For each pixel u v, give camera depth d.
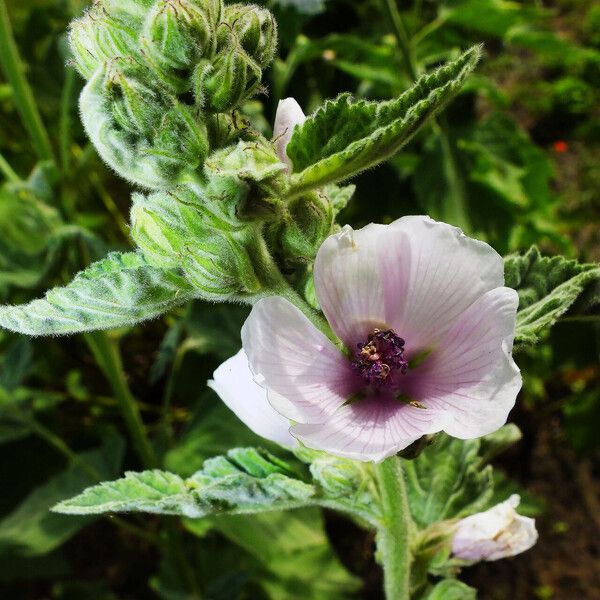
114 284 0.08
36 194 0.19
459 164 0.21
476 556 0.11
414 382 0.08
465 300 0.08
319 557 0.22
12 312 0.09
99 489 0.09
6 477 0.21
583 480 0.26
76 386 0.24
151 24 0.07
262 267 0.08
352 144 0.08
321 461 0.09
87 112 0.08
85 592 0.22
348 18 0.24
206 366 0.23
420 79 0.08
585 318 0.10
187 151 0.08
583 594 0.24
